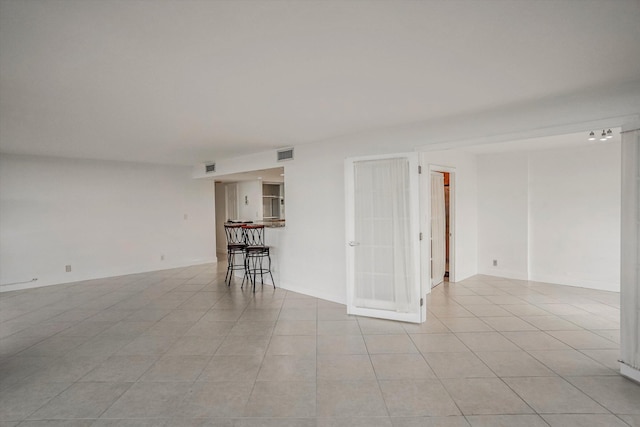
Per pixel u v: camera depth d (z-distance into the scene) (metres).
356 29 1.83
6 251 5.72
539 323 4.00
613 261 5.30
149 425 2.23
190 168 8.03
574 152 5.60
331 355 3.21
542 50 2.12
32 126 3.88
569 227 5.69
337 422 2.24
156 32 1.82
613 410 2.32
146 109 3.26
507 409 2.35
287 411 2.36
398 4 1.60
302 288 5.43
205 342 3.54
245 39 1.92
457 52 2.14
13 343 3.55
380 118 3.74
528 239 6.12
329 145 4.85
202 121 3.77
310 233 5.23
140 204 7.25
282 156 5.58
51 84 2.55
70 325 4.07
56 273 6.20
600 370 2.88
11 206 5.77
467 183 6.36
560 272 5.81
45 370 2.98
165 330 3.89
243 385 2.70
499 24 1.80
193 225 8.10
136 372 2.92
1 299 5.22
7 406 2.45
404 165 3.99
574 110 2.97
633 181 2.62
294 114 3.53
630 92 2.71
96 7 1.56
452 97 3.01
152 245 7.42
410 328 3.89
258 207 8.78
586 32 1.89
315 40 1.95
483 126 3.49
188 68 2.31
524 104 3.23
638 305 2.63
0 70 2.28
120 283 6.24
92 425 2.23
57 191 6.22
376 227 4.19
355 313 4.32
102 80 2.50
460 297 5.11
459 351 3.28
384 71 2.43
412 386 2.66
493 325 3.96
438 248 5.95
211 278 6.65
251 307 4.72
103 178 6.76
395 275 4.09
